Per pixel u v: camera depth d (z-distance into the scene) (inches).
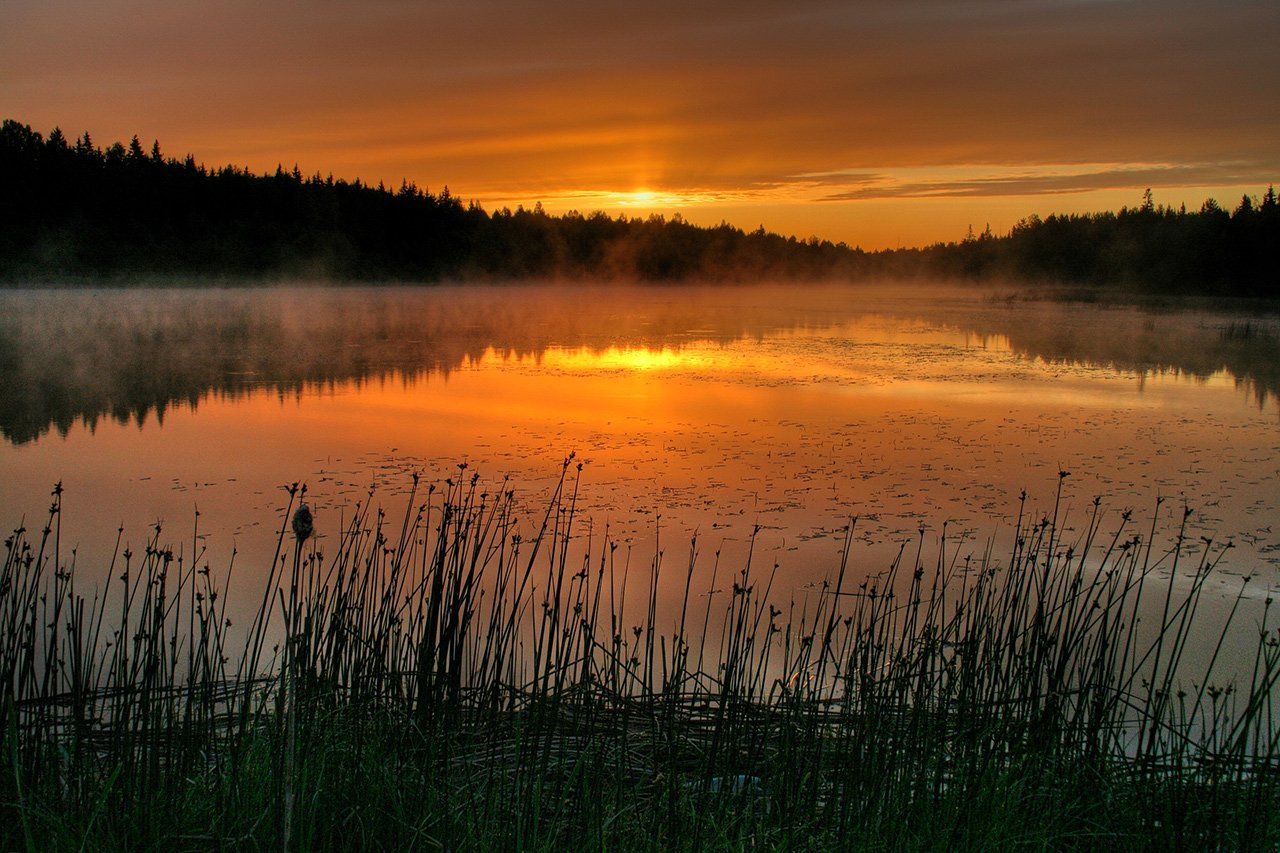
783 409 615.8
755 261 4601.4
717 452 470.3
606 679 164.7
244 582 269.4
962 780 131.5
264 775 123.3
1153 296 2635.3
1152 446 491.5
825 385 747.4
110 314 1588.3
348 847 114.8
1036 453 470.9
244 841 112.7
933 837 121.8
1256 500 377.4
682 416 585.3
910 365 909.2
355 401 650.8
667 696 154.4
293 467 434.6
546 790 130.1
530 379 784.9
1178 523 344.2
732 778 136.1
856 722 145.6
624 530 331.3
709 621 242.1
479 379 784.3
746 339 1250.6
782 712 153.3
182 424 555.5
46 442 500.1
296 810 111.9
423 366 888.3
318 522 337.4
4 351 986.7
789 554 306.8
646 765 142.0
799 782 127.4
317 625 152.9
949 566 291.3
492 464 439.5
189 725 130.6
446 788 115.6
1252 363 925.8
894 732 138.3
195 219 2659.9
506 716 152.3
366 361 928.9
